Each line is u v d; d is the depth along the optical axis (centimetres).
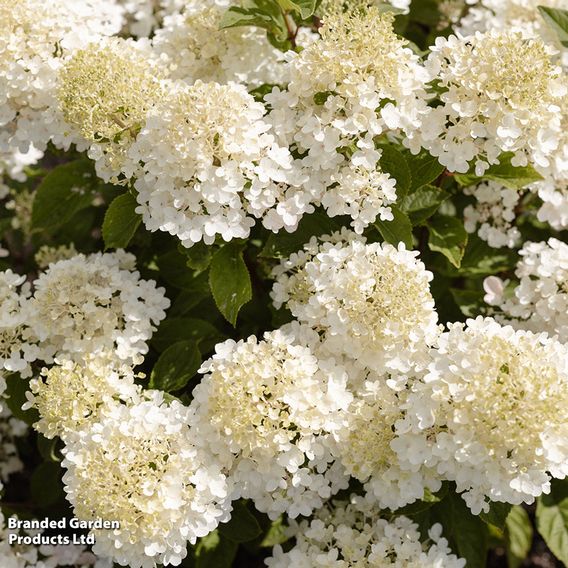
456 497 449
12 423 546
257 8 430
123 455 331
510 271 502
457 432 331
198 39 469
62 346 407
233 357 351
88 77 375
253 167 368
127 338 412
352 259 371
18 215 607
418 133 393
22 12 401
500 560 626
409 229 399
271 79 496
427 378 341
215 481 341
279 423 342
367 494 402
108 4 472
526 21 490
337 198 386
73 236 610
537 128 380
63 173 514
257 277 499
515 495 333
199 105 357
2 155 582
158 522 331
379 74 370
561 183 443
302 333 377
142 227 503
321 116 380
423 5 602
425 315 358
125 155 389
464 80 370
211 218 371
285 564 401
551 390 320
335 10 401
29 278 621
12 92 411
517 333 351
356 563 386
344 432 360
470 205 495
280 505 370
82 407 366
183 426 354
